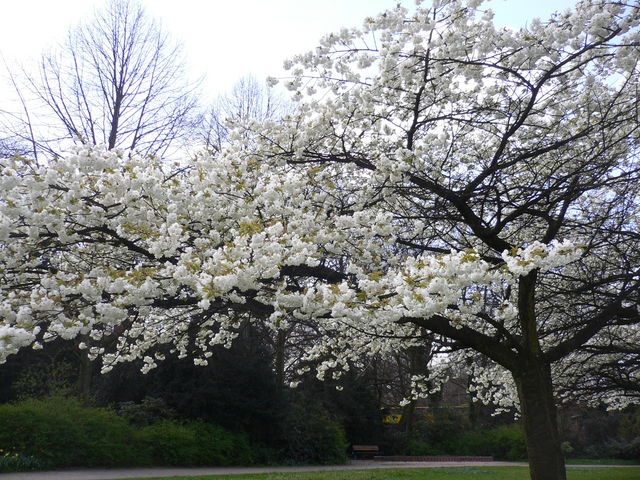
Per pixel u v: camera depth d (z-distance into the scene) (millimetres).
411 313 4422
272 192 5789
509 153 8125
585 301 8156
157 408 17234
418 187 7434
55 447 13141
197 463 16281
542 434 6734
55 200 5273
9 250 5840
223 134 19328
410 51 6809
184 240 5750
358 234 6559
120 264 7488
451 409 28359
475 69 6910
